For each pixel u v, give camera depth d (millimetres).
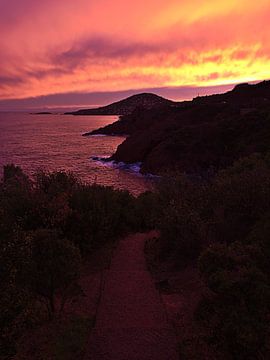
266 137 65438
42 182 20906
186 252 14164
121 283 13109
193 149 68250
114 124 161125
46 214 16438
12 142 130125
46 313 10344
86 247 16562
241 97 136125
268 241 10969
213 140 70062
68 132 187125
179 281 12758
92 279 13781
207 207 15953
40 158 87062
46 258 9797
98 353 8586
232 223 14141
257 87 136500
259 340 7219
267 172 16109
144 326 9758
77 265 10258
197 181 20578
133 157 76875
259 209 13953
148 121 140125
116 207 21359
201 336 8742
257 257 9484
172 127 82312
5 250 7211
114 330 9586
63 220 16484
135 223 21984
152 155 68875
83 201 18453
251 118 74188
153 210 20438
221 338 7926
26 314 7059
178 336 9156
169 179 19734
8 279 7043
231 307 7785
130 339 9141
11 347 6629
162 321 10008
